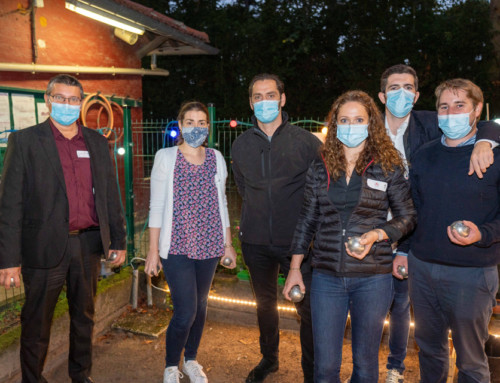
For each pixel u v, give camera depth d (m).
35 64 6.15
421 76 12.35
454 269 2.41
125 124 5.09
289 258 3.15
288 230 3.12
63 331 3.82
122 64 8.22
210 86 14.55
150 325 4.39
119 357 3.92
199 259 3.18
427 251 2.48
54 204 2.83
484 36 11.81
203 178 3.19
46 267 2.82
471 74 12.09
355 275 2.43
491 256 2.36
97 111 7.55
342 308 2.51
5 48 5.79
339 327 2.52
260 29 13.11
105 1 6.21
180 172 3.14
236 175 3.43
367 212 2.44
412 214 2.46
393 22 12.43
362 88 12.68
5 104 5.84
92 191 3.04
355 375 2.51
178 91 14.82
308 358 3.16
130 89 8.47
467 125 2.35
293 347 4.07
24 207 2.82
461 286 2.40
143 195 7.52
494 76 12.09
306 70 13.22
